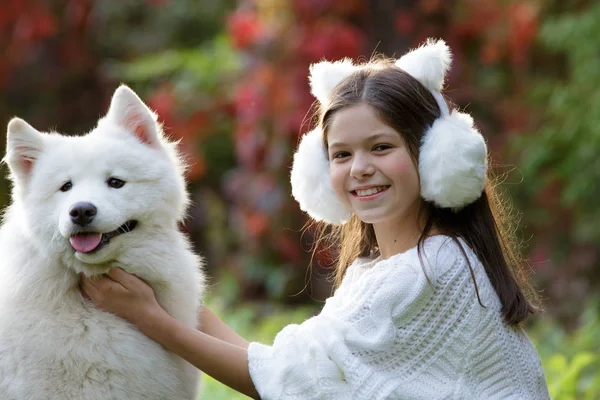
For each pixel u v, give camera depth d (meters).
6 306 6.45
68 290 6.50
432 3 16.11
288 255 16.69
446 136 6.09
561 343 12.94
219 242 19.06
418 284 6.00
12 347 6.27
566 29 18.08
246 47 16.36
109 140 6.76
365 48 16.08
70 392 6.24
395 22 16.16
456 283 6.09
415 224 6.51
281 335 6.31
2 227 6.91
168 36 24.53
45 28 20.97
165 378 6.53
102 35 24.08
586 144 17.33
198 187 20.73
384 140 6.22
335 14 16.03
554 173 17.91
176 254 6.83
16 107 23.50
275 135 16.03
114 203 6.48
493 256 6.38
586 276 18.52
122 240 6.54
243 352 6.33
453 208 6.42
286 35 15.98
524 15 17.03
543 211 18.78
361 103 6.25
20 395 6.20
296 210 16.52
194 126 18.02
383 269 6.18
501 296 6.26
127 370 6.33
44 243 6.48
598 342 12.55
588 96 17.88
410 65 6.49
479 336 6.06
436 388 5.95
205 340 6.35
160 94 18.11
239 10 18.55
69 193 6.48
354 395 5.96
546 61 20.45
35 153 6.72
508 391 6.11
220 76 18.34
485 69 18.00
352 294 6.37
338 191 6.46
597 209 17.91
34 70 23.25
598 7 17.95
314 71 6.92
